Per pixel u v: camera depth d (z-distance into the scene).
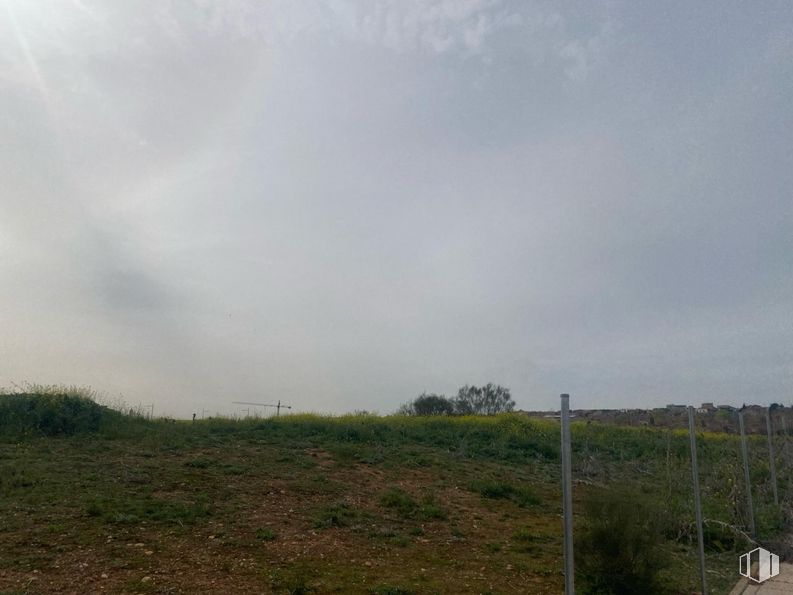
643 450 18.45
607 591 7.04
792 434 15.81
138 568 6.67
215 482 10.70
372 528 9.22
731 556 9.52
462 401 38.75
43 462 10.86
